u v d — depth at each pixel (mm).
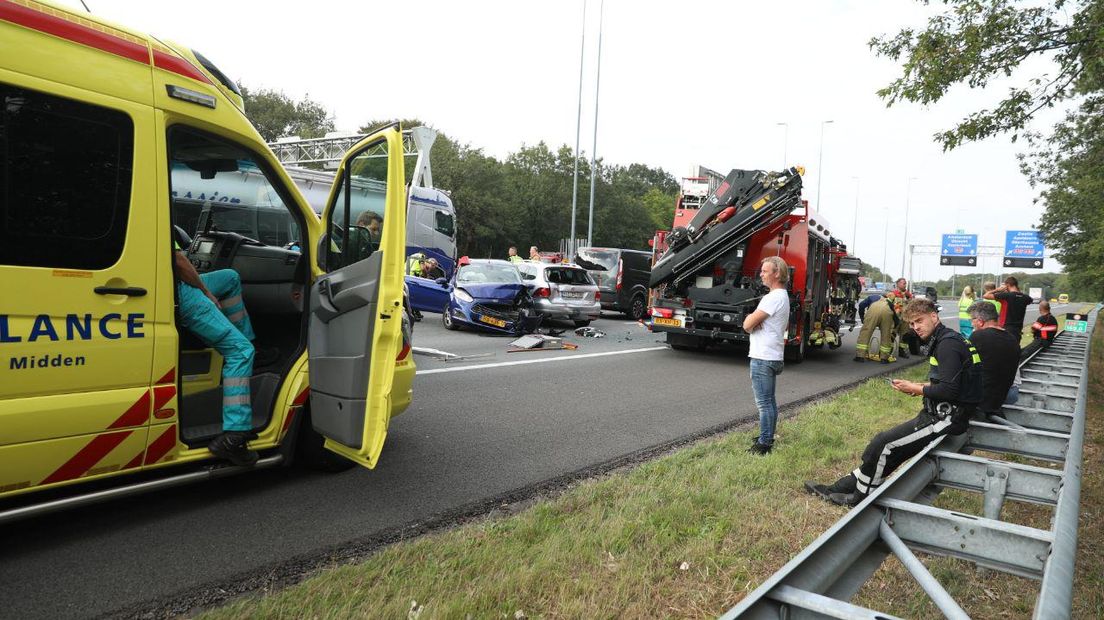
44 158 3104
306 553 3527
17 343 3037
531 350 11891
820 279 13133
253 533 3732
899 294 14469
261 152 4195
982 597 3348
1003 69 7410
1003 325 10289
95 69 3293
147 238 3473
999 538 2508
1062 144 12672
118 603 2961
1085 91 7590
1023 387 7133
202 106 3801
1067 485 2682
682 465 5094
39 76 3076
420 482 4688
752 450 5621
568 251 28156
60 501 3297
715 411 7496
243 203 7211
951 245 50938
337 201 4418
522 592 3033
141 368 3469
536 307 15258
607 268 19828
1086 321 17156
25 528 3654
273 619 2770
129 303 3412
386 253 3664
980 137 8000
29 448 3098
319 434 4570
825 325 13789
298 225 4523
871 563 2568
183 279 3770
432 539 3609
